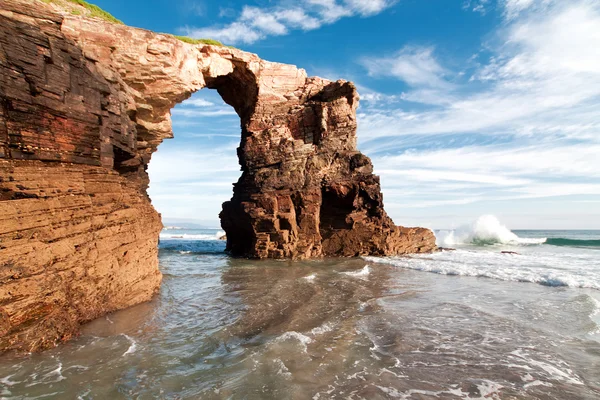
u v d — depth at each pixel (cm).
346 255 3309
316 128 3459
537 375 773
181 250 4169
